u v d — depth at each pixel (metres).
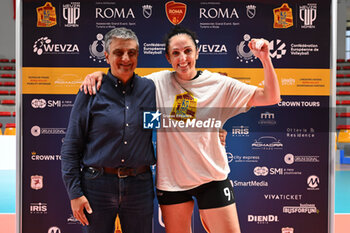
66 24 2.39
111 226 1.79
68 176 1.71
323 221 2.45
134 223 1.79
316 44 2.41
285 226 2.46
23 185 2.42
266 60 1.72
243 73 2.41
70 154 1.73
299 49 2.41
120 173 1.72
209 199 1.87
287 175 2.46
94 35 2.40
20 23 2.38
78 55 2.40
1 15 10.29
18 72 2.38
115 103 1.74
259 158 2.46
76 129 1.74
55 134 2.41
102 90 1.75
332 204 2.44
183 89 1.89
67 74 2.40
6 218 3.36
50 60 2.40
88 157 1.76
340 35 11.18
